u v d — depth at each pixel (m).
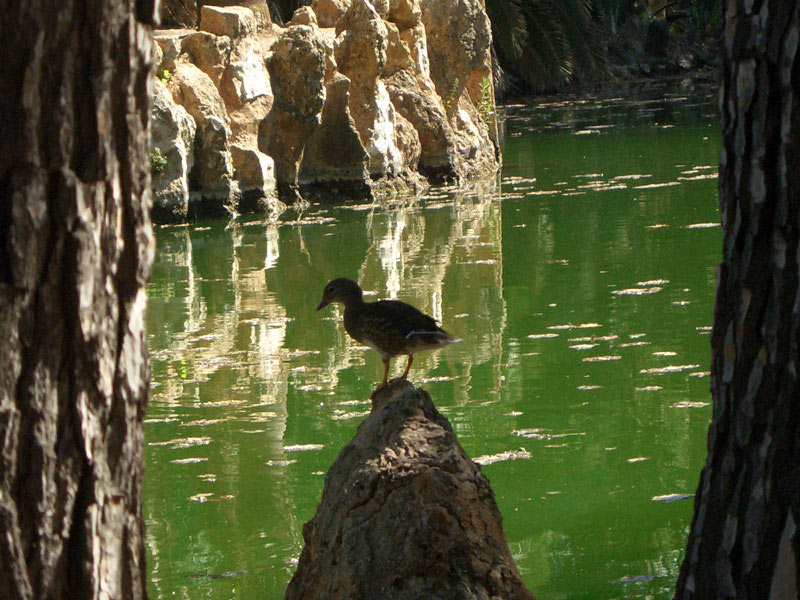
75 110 3.44
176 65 27.38
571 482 10.35
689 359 14.12
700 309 16.66
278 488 10.43
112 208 3.60
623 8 77.62
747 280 4.87
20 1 3.30
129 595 3.76
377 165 31.77
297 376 14.30
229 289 19.86
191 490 10.45
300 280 20.39
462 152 35.47
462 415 12.45
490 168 36.84
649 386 13.13
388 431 7.04
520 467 10.81
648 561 8.57
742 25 4.83
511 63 67.44
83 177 3.48
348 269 21.14
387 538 6.41
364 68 31.48
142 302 3.79
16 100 3.33
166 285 20.39
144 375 3.81
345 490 6.77
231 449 11.57
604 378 13.55
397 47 33.94
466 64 36.03
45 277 3.45
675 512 9.59
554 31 64.50
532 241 23.36
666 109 55.88
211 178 27.48
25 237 3.38
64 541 3.53
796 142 4.66
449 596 6.16
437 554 6.29
